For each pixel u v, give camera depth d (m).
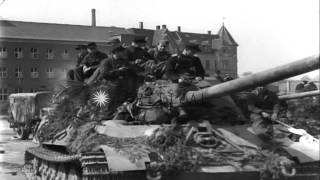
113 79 12.84
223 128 11.65
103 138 10.75
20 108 30.95
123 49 13.23
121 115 12.09
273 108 13.41
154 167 9.85
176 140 10.73
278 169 10.26
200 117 11.85
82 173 10.41
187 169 10.06
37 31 79.19
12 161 20.81
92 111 12.39
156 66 13.27
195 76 12.83
